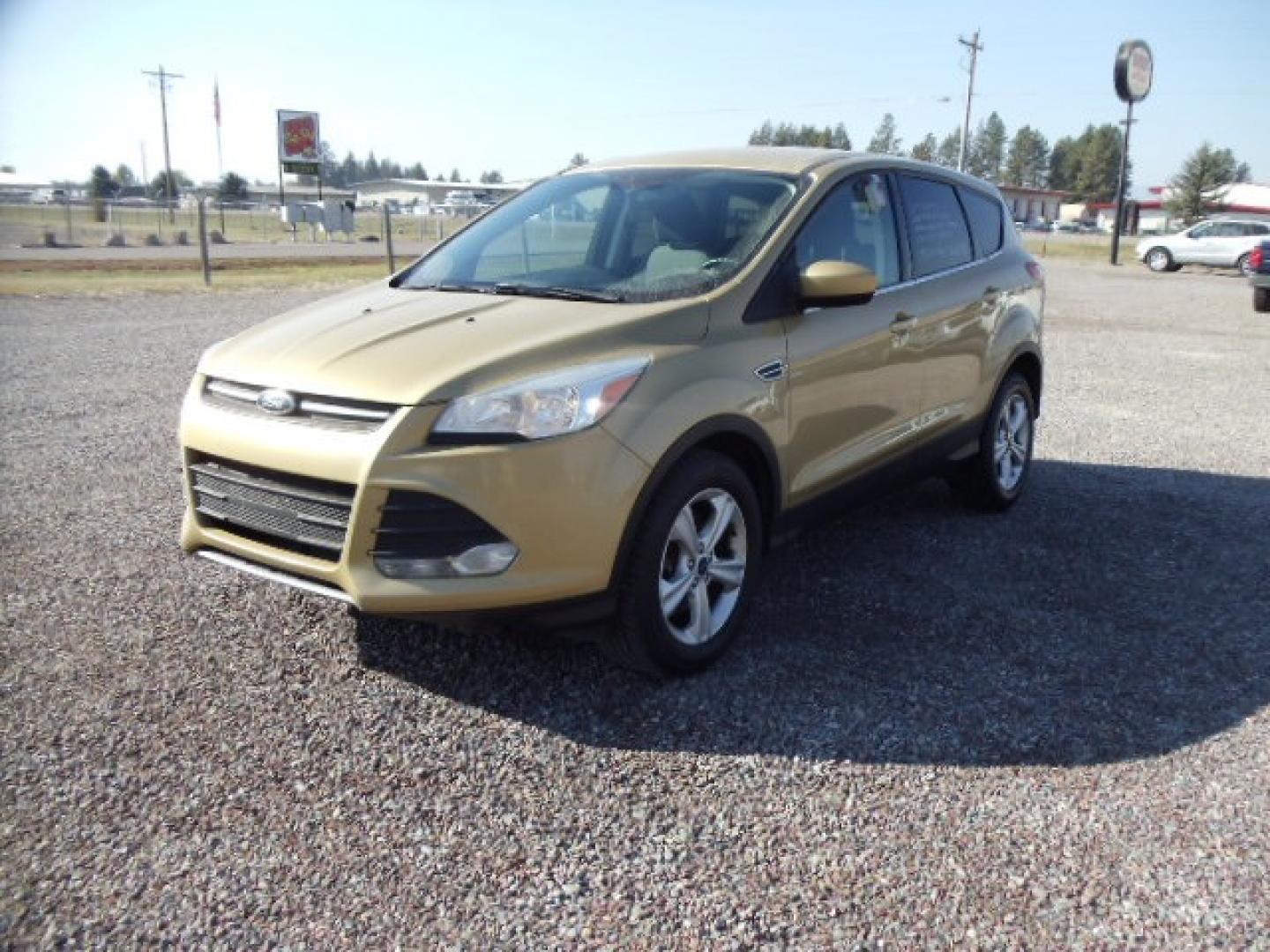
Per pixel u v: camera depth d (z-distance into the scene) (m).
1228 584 4.70
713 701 3.48
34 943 2.31
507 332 3.39
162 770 2.98
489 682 3.56
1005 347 5.44
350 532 3.09
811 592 4.47
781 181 4.32
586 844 2.72
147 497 5.57
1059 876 2.62
